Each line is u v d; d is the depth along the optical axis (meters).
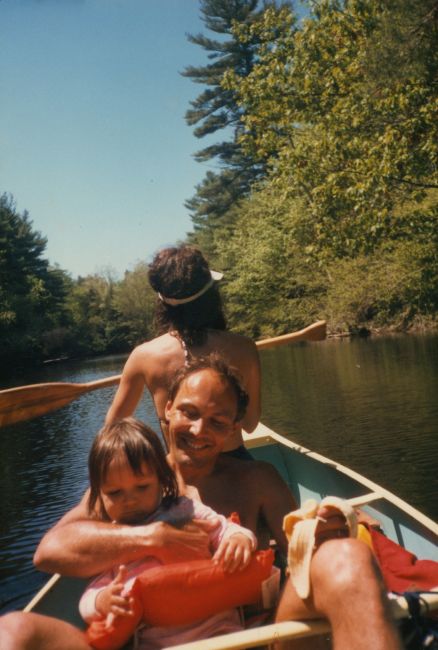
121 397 2.70
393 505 3.13
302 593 1.49
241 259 38.53
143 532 1.84
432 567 2.00
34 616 1.57
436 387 14.13
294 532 1.55
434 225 12.94
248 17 37.50
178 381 2.26
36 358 53.31
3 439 15.65
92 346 64.12
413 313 29.91
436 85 12.25
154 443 1.95
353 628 1.35
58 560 1.86
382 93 12.55
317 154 13.59
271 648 1.68
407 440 9.82
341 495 3.86
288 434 11.44
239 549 1.79
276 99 15.30
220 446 2.24
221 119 42.66
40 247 58.31
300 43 14.70
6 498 9.87
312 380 18.58
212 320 2.76
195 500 2.01
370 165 12.58
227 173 45.44
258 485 2.33
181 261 2.69
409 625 1.67
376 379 16.83
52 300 58.41
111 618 1.68
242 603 1.82
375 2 12.86
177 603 1.74
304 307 35.44
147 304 65.31
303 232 25.17
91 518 2.04
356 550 1.44
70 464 11.76
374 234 12.82
